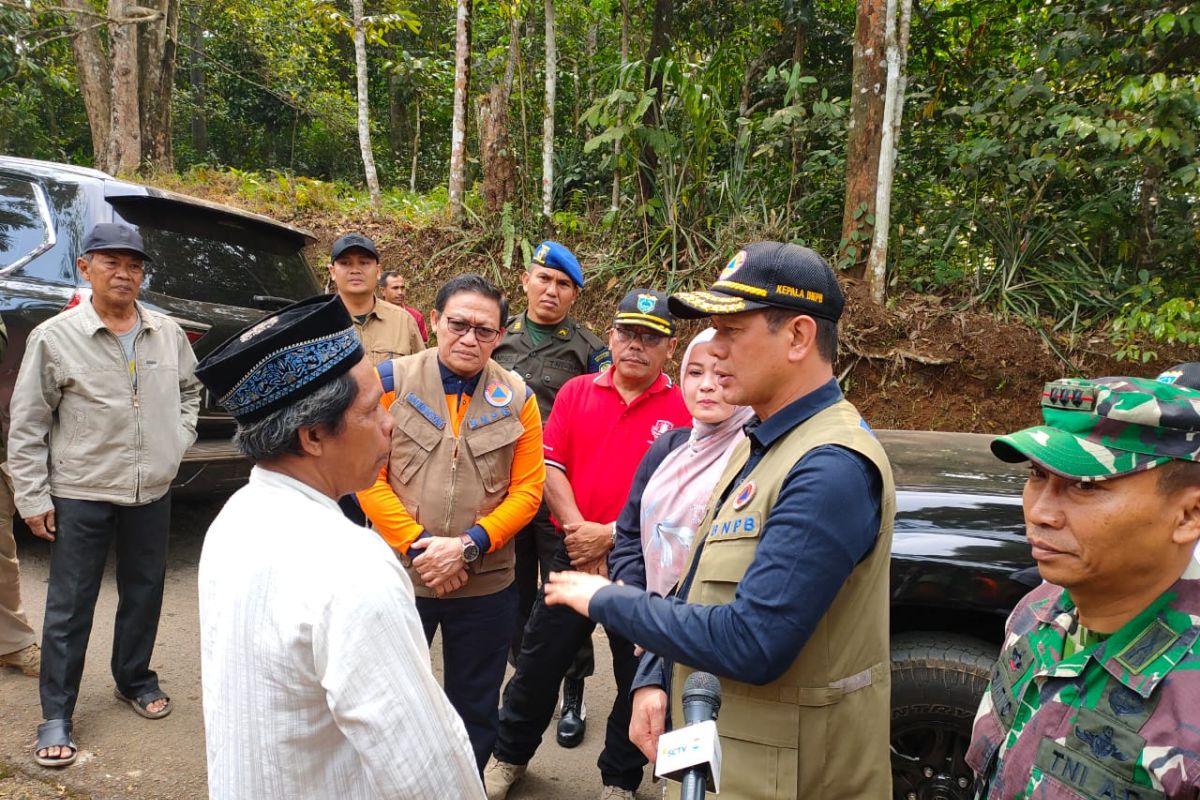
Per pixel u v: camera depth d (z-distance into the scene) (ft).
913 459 9.18
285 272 16.34
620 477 9.40
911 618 7.72
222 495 14.58
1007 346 19.11
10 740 9.50
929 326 19.61
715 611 4.58
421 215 28.55
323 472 4.42
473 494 8.05
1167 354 18.71
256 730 3.80
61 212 13.71
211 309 14.12
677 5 27.02
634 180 24.23
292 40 54.29
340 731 3.90
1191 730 3.21
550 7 25.22
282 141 58.49
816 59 26.11
